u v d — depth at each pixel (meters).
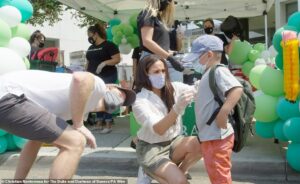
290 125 4.39
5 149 5.48
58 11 16.41
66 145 2.54
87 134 2.64
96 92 2.73
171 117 3.09
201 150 3.32
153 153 3.31
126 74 11.01
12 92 2.47
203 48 3.34
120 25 8.27
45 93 2.60
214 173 3.18
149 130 3.30
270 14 15.33
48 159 5.31
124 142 6.06
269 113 4.82
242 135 3.26
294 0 10.84
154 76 3.34
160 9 4.57
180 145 3.41
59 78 2.69
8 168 5.30
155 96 3.40
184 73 4.59
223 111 3.07
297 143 4.49
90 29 6.79
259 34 22.30
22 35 5.53
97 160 5.17
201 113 3.23
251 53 6.23
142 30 4.43
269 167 4.79
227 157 3.18
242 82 3.38
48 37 21.97
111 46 6.75
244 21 12.65
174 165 3.21
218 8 9.70
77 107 2.54
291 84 4.20
